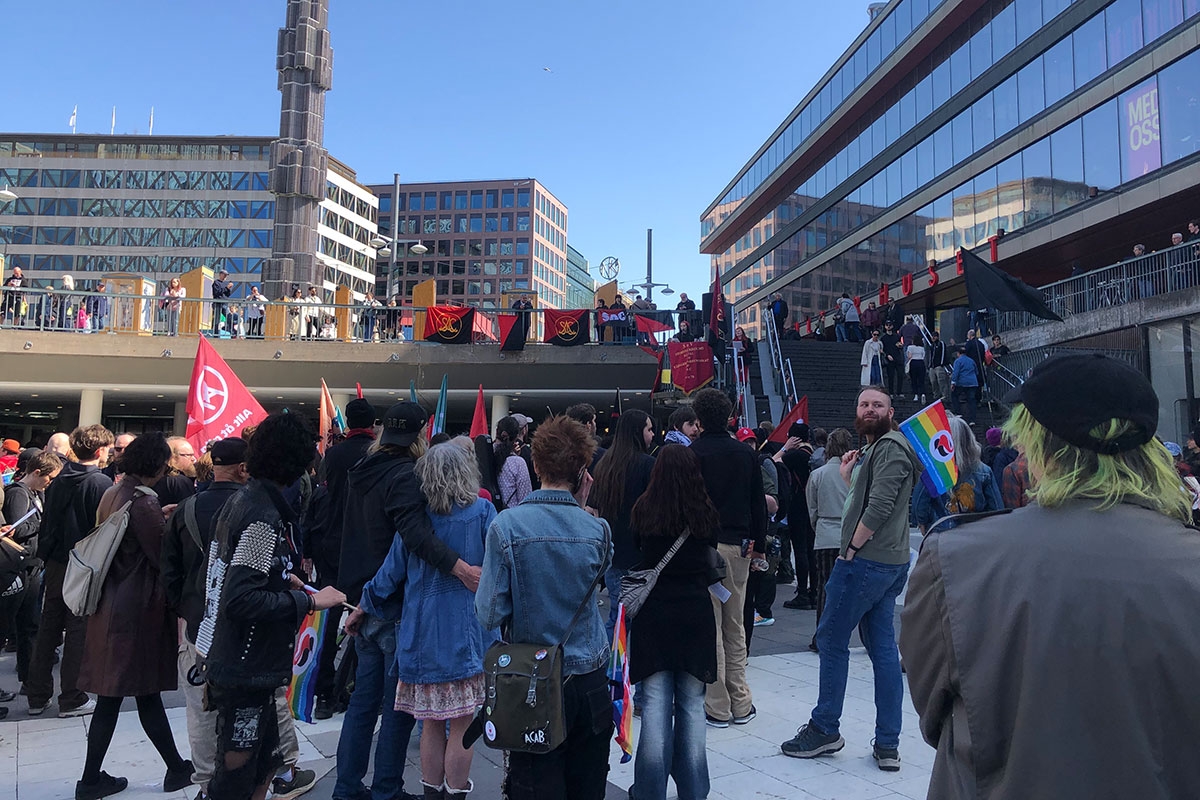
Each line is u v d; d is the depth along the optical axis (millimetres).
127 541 3965
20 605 5727
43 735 4891
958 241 30953
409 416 3994
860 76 37844
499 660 2711
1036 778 1189
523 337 23453
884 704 4215
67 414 29688
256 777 3100
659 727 3465
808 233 45719
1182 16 20750
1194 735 1153
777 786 3949
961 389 16281
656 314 23250
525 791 2725
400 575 3631
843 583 4277
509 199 113125
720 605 4941
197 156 81500
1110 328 17328
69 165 81000
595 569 2963
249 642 2990
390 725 3672
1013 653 1266
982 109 29609
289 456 3162
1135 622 1195
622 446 4707
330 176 84375
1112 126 23156
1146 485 1332
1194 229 16172
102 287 24672
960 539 1403
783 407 18859
